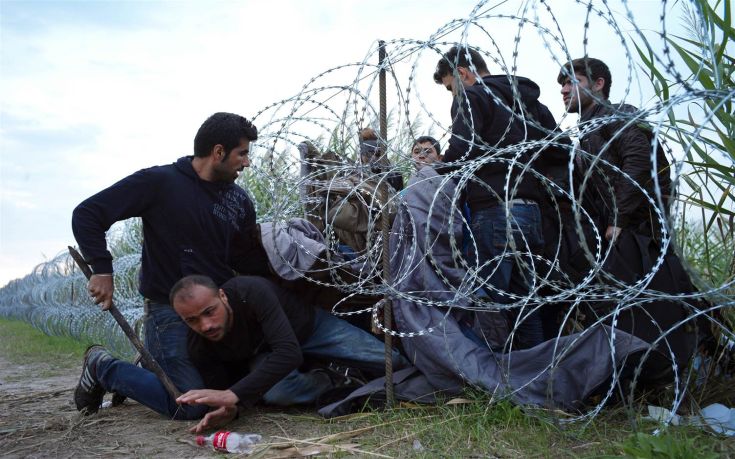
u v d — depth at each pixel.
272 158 3.79
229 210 3.97
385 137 3.76
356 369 4.00
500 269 3.83
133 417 3.91
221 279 3.94
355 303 4.16
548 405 3.20
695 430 3.15
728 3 3.37
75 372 6.91
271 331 3.54
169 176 3.87
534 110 4.07
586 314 3.91
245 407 3.59
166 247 3.86
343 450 3.01
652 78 3.41
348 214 4.33
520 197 3.87
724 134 3.13
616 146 3.80
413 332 3.67
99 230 3.72
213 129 3.84
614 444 2.87
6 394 5.20
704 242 4.00
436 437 3.14
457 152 3.87
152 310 3.92
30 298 12.13
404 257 3.89
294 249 3.91
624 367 3.47
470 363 3.51
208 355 3.73
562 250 3.92
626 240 3.67
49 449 3.28
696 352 3.62
